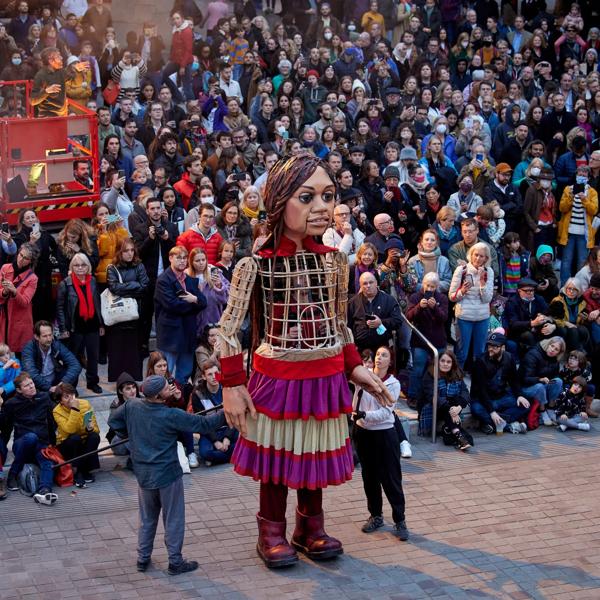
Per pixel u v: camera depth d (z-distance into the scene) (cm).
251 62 2186
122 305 1438
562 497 1280
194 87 2166
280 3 2512
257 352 1081
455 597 1063
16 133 1627
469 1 2600
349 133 1991
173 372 1435
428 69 2261
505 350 1496
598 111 2273
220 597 1048
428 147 1916
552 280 1683
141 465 1067
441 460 1370
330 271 1065
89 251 1473
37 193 1644
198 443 1363
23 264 1415
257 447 1081
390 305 1436
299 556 1135
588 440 1450
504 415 1464
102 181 1752
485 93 2162
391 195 1730
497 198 1827
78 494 1246
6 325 1413
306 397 1058
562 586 1090
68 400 1259
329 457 1079
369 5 2462
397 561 1127
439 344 1489
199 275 1453
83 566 1096
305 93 2069
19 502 1221
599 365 1551
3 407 1253
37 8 2166
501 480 1320
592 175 1928
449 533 1189
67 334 1422
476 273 1520
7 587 1051
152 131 1900
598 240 1902
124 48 2239
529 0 2639
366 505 1250
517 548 1161
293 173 1034
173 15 2156
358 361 1116
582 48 2583
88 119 1683
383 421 1144
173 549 1082
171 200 1617
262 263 1066
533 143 1959
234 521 1204
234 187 1697
